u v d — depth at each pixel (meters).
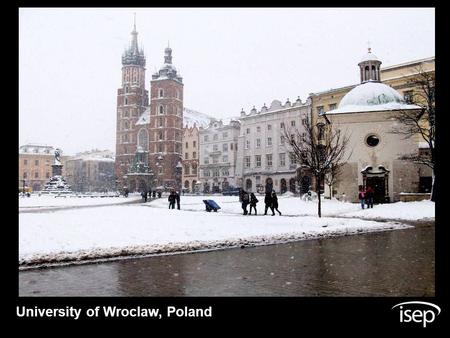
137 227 17.34
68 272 9.54
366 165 37.78
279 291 7.79
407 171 36.75
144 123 118.88
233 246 13.78
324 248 13.48
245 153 82.75
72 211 28.66
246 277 9.02
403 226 20.98
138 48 127.75
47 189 75.44
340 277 8.99
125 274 9.33
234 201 45.81
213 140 96.50
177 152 113.94
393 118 37.19
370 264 10.55
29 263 10.27
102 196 75.06
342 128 38.69
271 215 26.45
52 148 148.50
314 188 48.59
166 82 113.69
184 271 9.67
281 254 12.23
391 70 56.66
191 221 20.50
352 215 28.41
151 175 108.38
